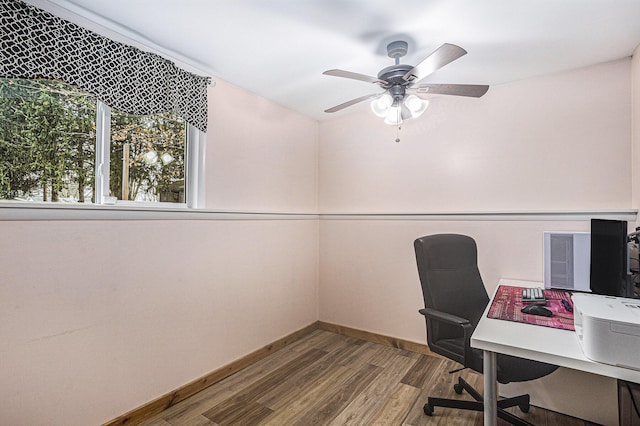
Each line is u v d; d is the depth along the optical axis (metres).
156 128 2.11
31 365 1.49
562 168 2.30
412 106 1.93
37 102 1.60
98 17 1.68
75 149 1.73
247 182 2.66
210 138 2.36
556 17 1.68
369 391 2.20
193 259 2.21
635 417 1.34
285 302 3.02
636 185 2.01
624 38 1.88
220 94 2.43
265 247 2.81
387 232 3.04
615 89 2.14
